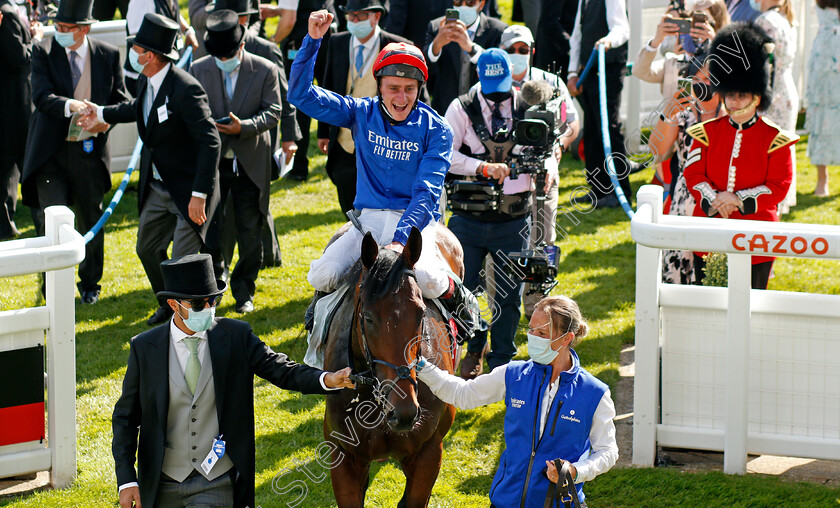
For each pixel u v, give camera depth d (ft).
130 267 36.37
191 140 29.35
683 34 28.84
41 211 33.47
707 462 23.38
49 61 31.81
